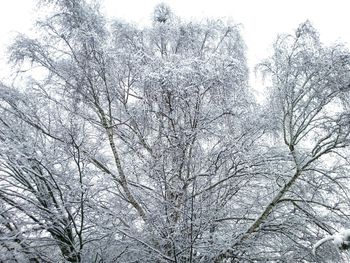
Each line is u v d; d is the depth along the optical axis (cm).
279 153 748
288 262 714
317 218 699
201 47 819
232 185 724
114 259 632
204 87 623
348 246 359
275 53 715
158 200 616
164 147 638
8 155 588
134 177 728
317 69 657
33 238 606
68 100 710
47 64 695
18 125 656
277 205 777
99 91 722
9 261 592
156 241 606
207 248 630
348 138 656
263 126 718
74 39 663
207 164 681
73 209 642
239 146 652
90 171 637
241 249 672
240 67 643
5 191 634
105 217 621
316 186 708
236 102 670
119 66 709
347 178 721
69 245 612
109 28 764
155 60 640
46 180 614
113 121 779
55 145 644
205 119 653
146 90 654
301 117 716
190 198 623
